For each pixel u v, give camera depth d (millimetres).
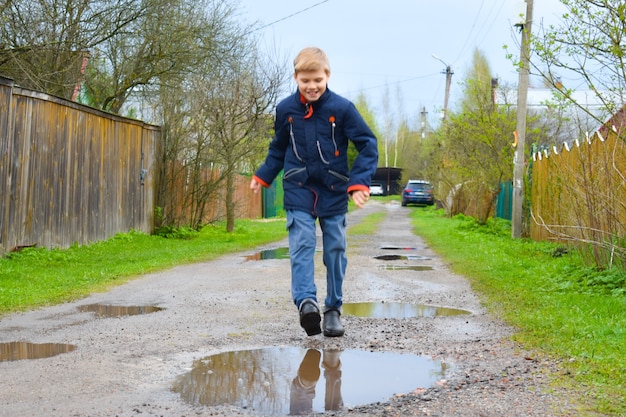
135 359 4535
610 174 7934
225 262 11398
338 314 5309
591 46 7871
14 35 14461
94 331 5543
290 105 4836
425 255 12781
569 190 9258
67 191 12711
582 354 4402
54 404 3527
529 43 8844
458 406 3475
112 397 3658
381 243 15797
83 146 13344
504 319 5992
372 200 59125
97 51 18375
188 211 19062
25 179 11195
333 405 3553
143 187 16578
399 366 4367
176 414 3389
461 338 5238
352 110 4797
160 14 17500
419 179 48312
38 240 11664
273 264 11055
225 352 4758
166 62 18625
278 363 4449
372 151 4801
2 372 4176
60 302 7164
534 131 18578
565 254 11352
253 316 6227
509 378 3971
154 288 8188
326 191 4941
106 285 8445
